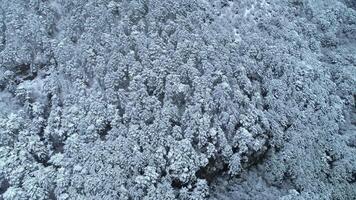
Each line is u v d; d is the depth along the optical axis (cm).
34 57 4403
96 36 4431
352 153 4253
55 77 4078
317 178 4009
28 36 4425
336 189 4000
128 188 3384
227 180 3903
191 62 4141
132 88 3909
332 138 4306
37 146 3575
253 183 3934
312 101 4509
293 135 4166
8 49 4288
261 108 4228
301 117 4316
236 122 3909
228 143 3878
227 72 4269
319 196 3869
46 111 3975
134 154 3481
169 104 3825
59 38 4531
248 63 4484
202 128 3725
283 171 3959
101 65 4075
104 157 3494
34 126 3722
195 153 3622
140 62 4222
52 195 3394
